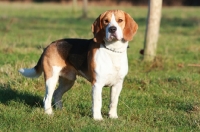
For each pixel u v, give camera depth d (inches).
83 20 1221.7
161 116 310.0
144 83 412.2
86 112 316.5
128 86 404.2
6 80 397.1
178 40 802.8
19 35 797.2
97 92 286.0
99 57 282.5
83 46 303.4
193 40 805.2
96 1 2097.7
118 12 280.5
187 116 309.6
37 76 326.3
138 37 832.3
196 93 381.7
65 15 1397.6
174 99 359.9
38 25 1036.5
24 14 1390.3
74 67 307.1
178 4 2139.5
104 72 281.9
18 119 291.6
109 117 301.4
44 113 303.7
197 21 1189.7
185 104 340.8
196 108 325.7
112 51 281.3
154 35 516.4
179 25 1104.2
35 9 1641.2
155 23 513.3
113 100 299.3
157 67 503.5
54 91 331.0
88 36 701.9
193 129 283.6
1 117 295.7
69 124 281.1
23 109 319.3
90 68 287.6
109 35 273.1
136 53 614.5
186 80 422.9
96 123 281.7
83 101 346.6
